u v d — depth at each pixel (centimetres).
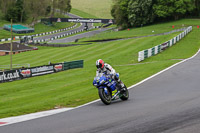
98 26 16812
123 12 13875
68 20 15275
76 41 10538
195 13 13138
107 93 1273
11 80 3503
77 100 1522
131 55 5175
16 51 9006
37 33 14538
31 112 1276
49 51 7919
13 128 907
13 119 1091
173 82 1875
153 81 1989
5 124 980
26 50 9275
